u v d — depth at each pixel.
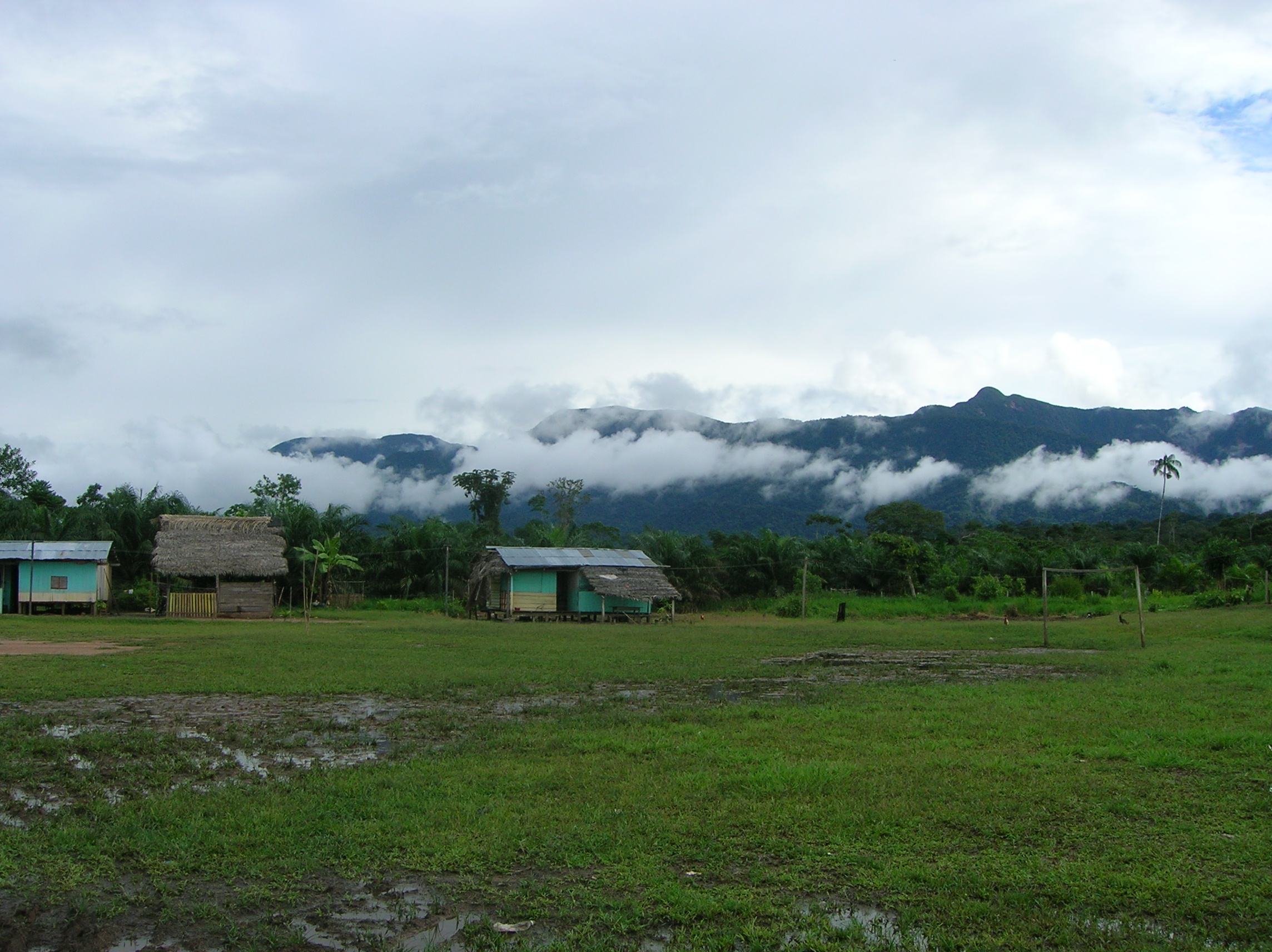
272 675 18.33
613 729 12.45
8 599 43.38
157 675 18.25
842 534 81.12
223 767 10.30
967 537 111.25
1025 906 6.09
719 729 12.38
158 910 6.21
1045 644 27.92
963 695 15.80
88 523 53.06
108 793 9.12
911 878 6.61
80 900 6.29
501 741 11.54
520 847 7.29
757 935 5.69
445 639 29.20
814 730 12.28
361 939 5.77
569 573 48.94
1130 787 8.92
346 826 7.81
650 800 8.55
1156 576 62.28
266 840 7.44
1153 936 5.60
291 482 70.19
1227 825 7.76
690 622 46.19
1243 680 17.22
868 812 8.05
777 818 7.93
